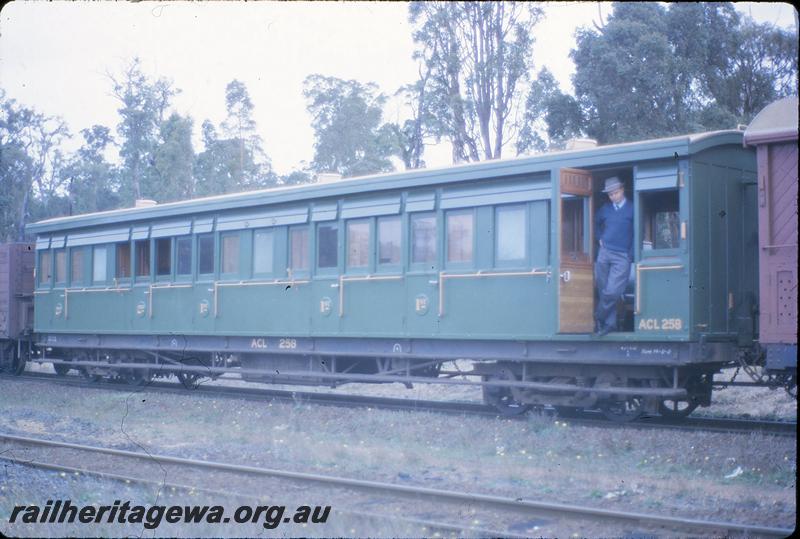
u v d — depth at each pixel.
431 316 14.54
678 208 12.30
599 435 11.90
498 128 24.69
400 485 9.45
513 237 13.65
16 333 24.33
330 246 16.11
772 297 11.22
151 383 20.69
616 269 12.63
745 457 10.28
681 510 8.45
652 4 22.05
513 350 13.73
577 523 7.98
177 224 18.89
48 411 16.61
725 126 21.22
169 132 37.03
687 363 11.99
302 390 21.36
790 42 21.92
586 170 13.06
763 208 11.34
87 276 21.27
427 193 14.70
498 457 11.30
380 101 33.28
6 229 44.38
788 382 12.33
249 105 36.75
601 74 21.80
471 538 7.47
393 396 19.47
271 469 10.66
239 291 17.56
